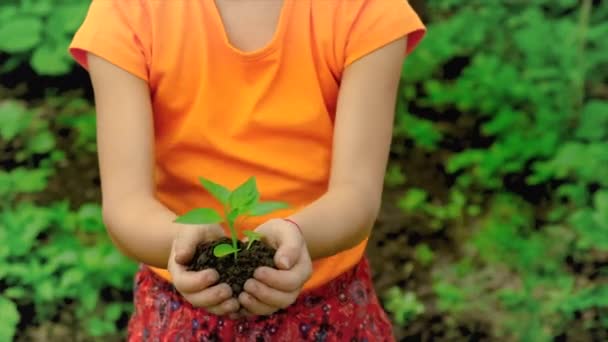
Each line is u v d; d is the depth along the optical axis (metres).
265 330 1.74
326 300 1.76
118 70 1.71
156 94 1.74
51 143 3.36
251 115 1.71
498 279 2.90
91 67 1.73
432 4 4.10
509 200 3.24
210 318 1.74
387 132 1.73
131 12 1.73
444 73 3.82
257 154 1.73
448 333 2.75
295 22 1.71
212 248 1.57
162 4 1.73
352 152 1.70
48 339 2.71
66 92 3.66
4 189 3.13
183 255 1.56
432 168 3.41
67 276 2.78
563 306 2.78
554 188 3.28
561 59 3.68
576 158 3.27
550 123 3.47
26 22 3.57
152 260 1.66
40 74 3.69
